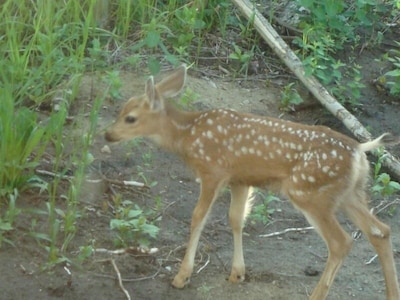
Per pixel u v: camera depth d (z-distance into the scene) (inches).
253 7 607.2
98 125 512.7
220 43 610.2
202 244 454.0
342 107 561.0
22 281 404.2
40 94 518.0
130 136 428.5
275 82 595.2
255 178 414.9
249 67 600.4
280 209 495.8
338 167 400.2
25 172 466.0
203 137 417.7
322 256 457.4
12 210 426.0
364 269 451.5
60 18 551.2
